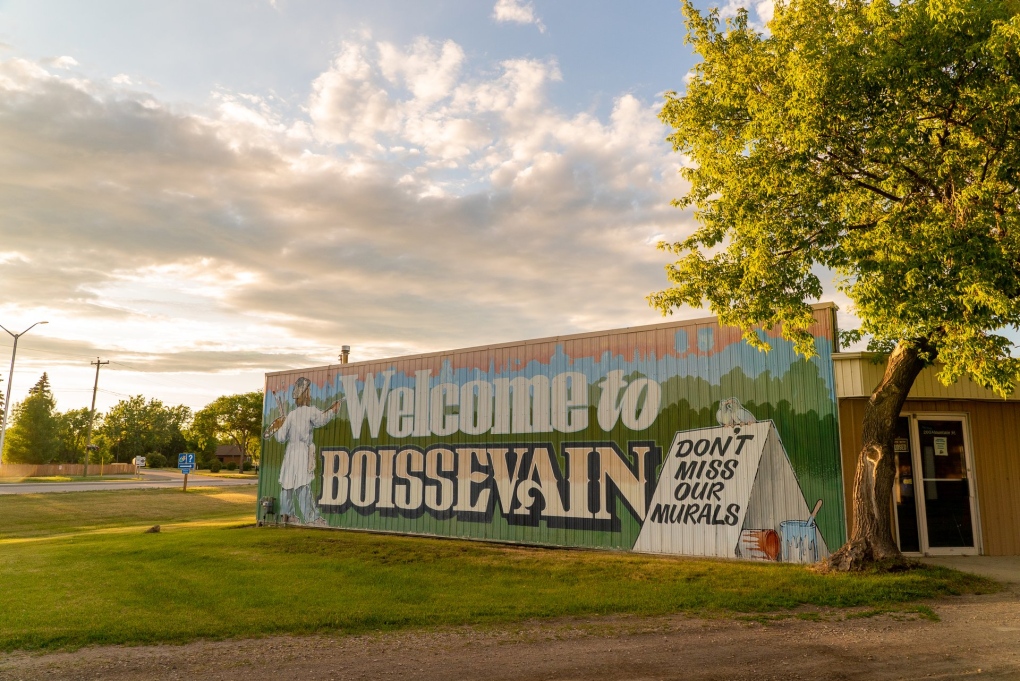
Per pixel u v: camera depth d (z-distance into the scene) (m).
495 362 17.02
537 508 15.67
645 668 6.48
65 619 9.12
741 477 12.94
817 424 12.23
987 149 9.56
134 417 115.69
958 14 9.05
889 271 9.41
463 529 16.88
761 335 13.11
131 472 88.75
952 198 10.05
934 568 10.19
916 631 7.38
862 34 10.23
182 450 122.75
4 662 7.35
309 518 20.41
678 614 8.69
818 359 12.39
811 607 8.70
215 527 21.88
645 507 14.09
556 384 15.85
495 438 16.67
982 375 8.92
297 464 21.09
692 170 13.10
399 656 7.20
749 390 13.09
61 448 112.38
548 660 6.90
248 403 94.50
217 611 9.45
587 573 11.65
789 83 10.84
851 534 11.16
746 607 8.82
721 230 12.76
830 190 11.04
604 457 14.84
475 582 11.30
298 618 8.92
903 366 10.72
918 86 9.65
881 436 10.70
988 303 8.37
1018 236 8.95
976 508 12.27
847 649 6.82
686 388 13.91
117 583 11.82
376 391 19.47
